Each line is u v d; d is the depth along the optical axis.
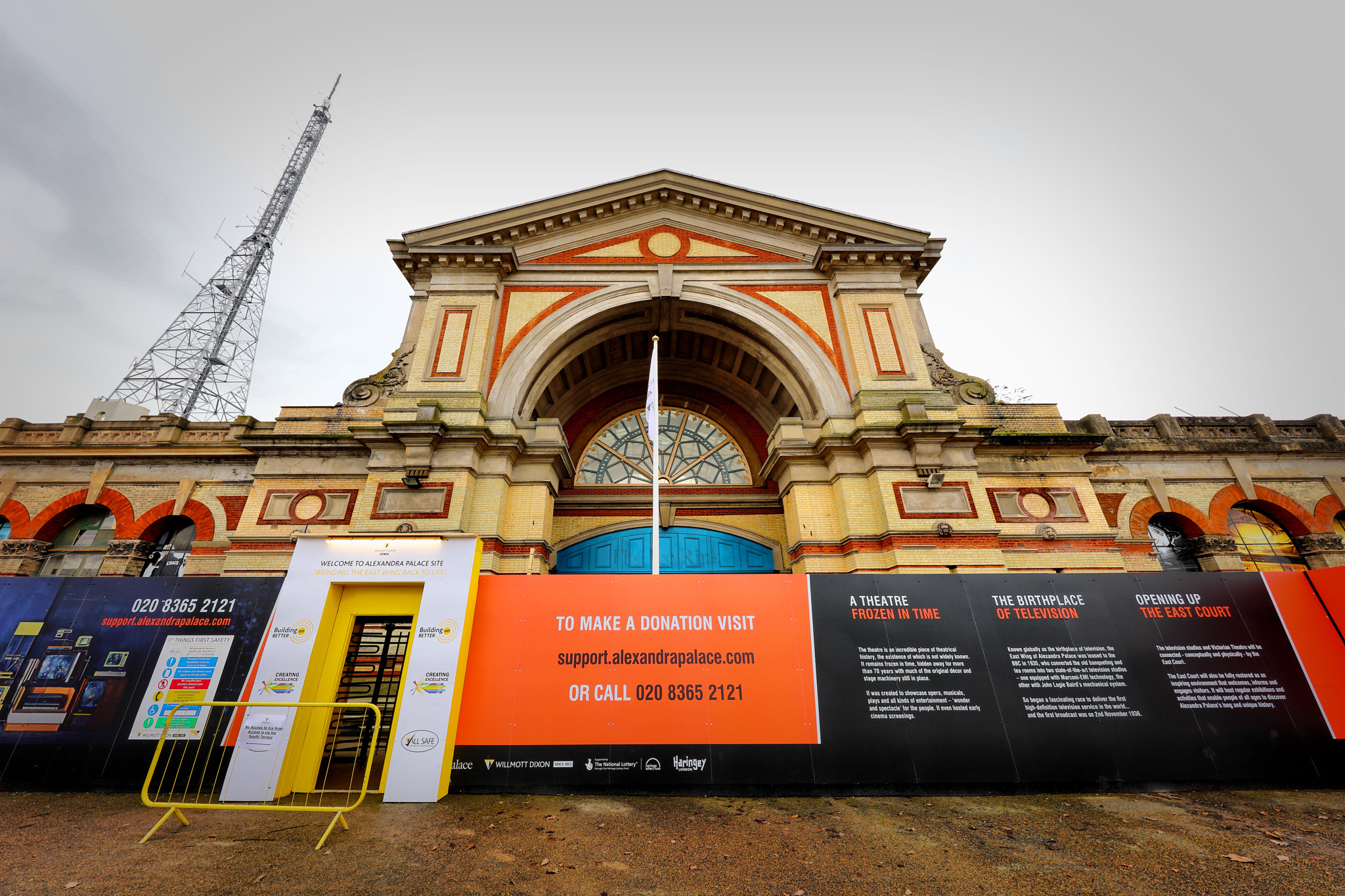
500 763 6.12
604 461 14.66
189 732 6.22
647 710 6.31
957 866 4.36
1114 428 13.63
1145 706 6.41
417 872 4.24
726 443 15.10
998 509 11.63
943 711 6.35
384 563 6.85
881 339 12.80
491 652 6.57
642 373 15.55
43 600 6.81
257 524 11.03
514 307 13.13
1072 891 3.97
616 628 6.66
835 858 4.51
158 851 4.59
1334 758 6.24
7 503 12.59
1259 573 7.08
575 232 14.14
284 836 4.93
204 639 6.62
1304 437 13.72
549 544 11.95
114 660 6.54
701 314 13.81
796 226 14.11
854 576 6.95
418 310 13.41
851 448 11.70
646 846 4.73
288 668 6.37
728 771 6.07
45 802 5.77
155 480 12.78
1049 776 6.11
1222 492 13.03
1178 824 5.17
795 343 12.96
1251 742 6.30
